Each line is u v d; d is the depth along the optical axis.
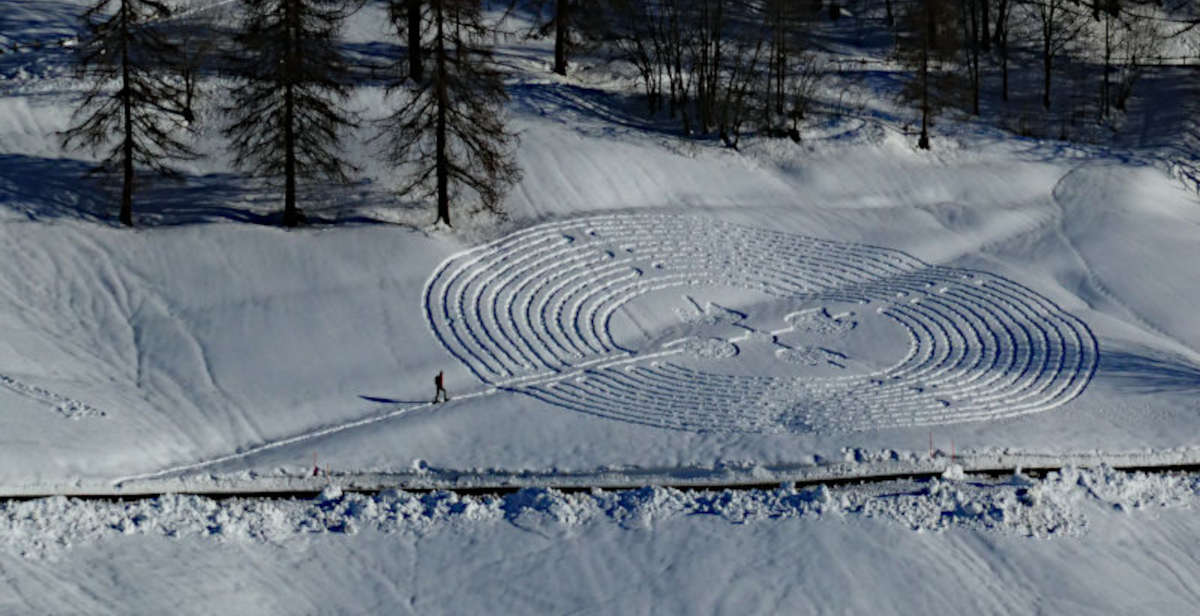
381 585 36.78
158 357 47.94
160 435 43.66
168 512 38.56
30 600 34.06
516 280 54.38
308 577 36.78
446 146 57.16
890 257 59.59
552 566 37.59
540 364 49.72
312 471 42.22
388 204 57.53
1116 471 42.53
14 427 41.78
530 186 60.25
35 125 57.94
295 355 48.62
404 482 41.84
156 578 35.56
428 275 53.41
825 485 41.66
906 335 53.09
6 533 36.31
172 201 55.62
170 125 58.94
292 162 54.28
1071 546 39.12
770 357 51.16
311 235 54.25
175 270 51.81
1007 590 37.31
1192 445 44.84
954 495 40.97
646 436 44.81
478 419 45.75
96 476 40.59
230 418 45.31
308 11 53.62
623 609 36.03
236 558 37.03
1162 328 54.31
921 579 37.34
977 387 49.00
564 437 44.72
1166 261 58.69
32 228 52.47
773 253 59.19
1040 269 58.72
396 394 47.44
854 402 47.56
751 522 39.56
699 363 50.50
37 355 46.78
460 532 39.03
